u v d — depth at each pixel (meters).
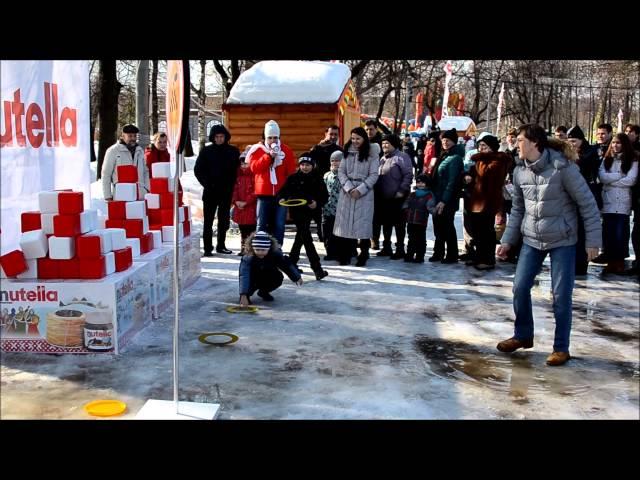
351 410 3.87
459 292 7.15
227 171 9.04
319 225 10.54
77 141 6.20
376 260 9.08
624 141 8.05
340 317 6.02
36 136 5.48
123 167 6.23
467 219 8.53
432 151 15.41
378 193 9.16
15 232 5.20
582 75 42.94
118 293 4.83
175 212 3.71
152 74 22.33
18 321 4.78
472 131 31.89
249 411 3.82
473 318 6.10
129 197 6.07
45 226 4.93
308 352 4.98
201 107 22.31
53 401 3.92
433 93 37.78
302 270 8.25
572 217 4.77
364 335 5.47
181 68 3.43
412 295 6.96
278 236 8.36
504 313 6.30
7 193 5.09
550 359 4.82
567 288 4.81
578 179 4.62
